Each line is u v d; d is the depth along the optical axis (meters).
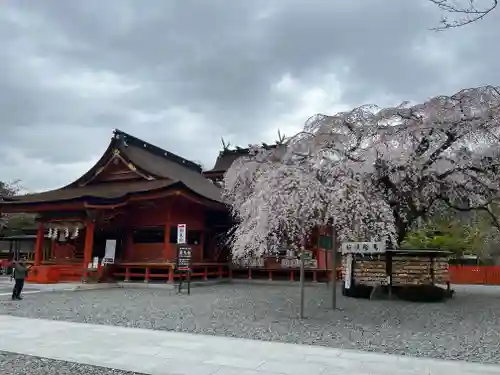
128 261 23.61
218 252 26.97
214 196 26.64
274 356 7.05
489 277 31.31
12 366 6.37
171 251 22.94
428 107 15.48
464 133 15.20
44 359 6.80
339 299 16.59
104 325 10.01
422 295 16.00
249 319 11.26
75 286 19.75
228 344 7.96
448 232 32.16
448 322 11.27
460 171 16.14
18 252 33.78
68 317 11.28
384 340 8.68
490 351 7.80
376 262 17.08
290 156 15.39
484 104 15.20
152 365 6.46
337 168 13.64
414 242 30.08
